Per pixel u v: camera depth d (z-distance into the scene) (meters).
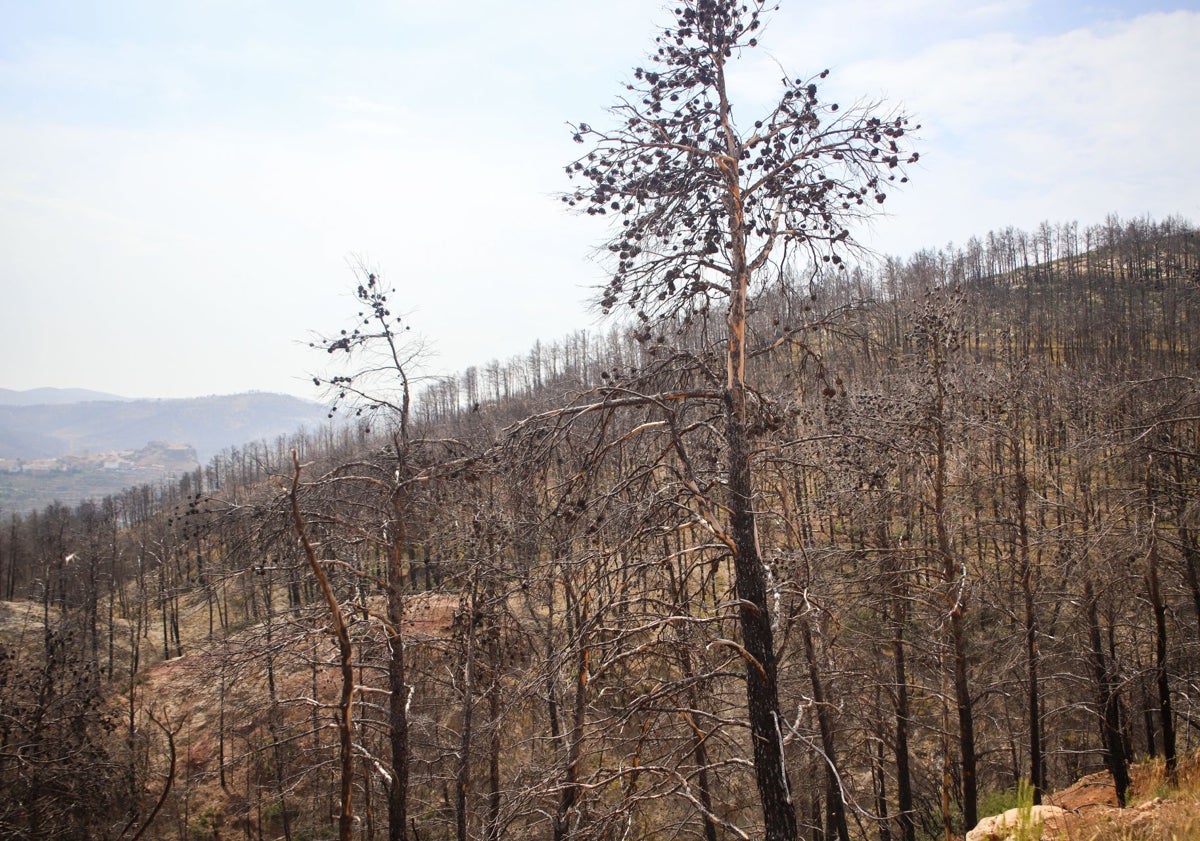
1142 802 9.75
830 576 13.70
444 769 17.92
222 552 11.78
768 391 8.59
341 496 11.97
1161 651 15.36
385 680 14.60
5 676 21.41
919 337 14.63
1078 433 16.95
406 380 11.70
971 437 15.55
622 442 7.58
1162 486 14.91
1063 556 18.25
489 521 10.78
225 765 14.97
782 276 8.19
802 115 7.66
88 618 38.44
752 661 7.01
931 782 19.95
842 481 11.30
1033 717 15.97
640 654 8.17
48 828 19.55
